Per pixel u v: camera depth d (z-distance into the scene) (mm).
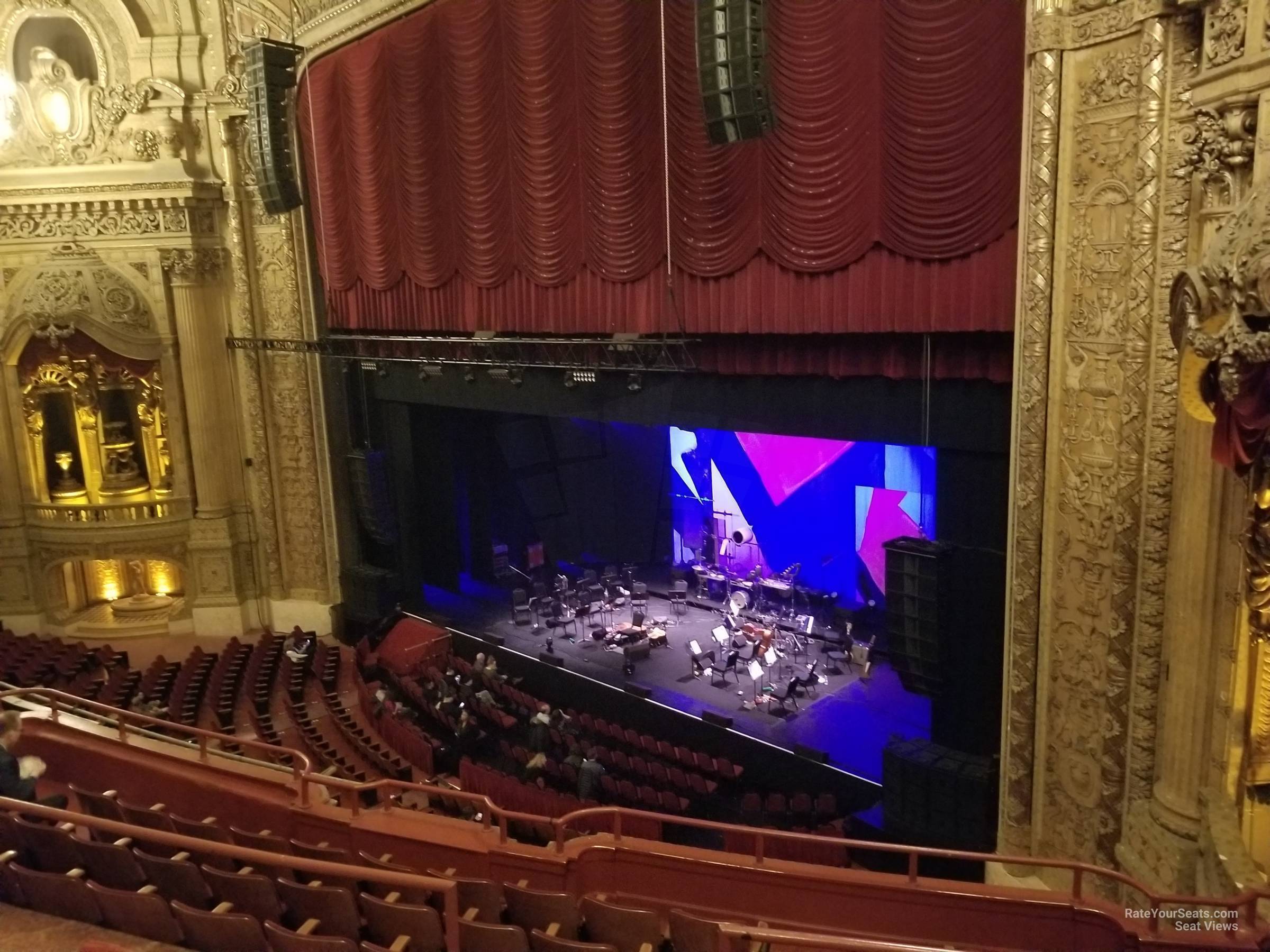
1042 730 10789
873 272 12109
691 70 13055
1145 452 9297
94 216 20234
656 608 22516
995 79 10656
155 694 17484
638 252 14367
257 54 15984
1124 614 9586
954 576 12695
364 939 7391
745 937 5016
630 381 14711
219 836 8789
